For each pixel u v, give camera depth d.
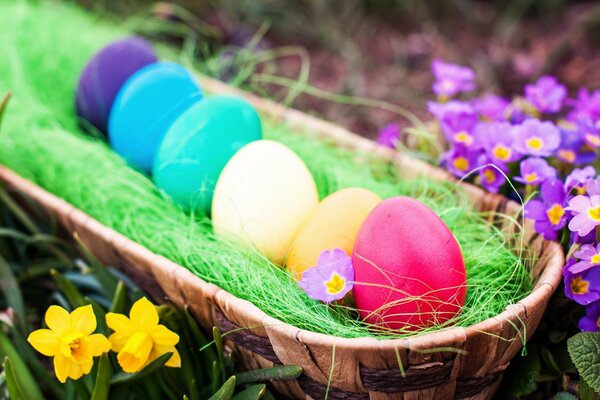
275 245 0.49
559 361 0.48
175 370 0.49
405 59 0.85
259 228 0.49
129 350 0.45
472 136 0.54
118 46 0.60
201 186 0.52
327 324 0.45
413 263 0.44
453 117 0.54
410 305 0.44
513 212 0.51
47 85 0.68
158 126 0.56
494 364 0.44
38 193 0.55
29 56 0.69
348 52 0.85
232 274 0.48
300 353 0.43
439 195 0.53
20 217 0.56
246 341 0.46
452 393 0.44
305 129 0.59
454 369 0.43
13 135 0.60
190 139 0.52
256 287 0.47
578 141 0.53
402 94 0.79
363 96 0.79
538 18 0.95
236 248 0.49
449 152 0.54
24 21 0.71
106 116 0.60
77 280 0.54
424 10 0.94
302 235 0.47
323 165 0.56
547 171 0.50
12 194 0.58
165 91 0.56
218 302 0.45
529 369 0.48
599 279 0.46
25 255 0.58
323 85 0.81
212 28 0.75
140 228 0.53
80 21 0.75
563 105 0.75
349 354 0.42
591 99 0.56
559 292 0.48
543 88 0.57
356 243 0.45
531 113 0.57
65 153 0.58
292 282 0.47
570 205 0.45
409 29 0.94
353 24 0.93
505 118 0.56
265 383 0.47
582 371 0.44
